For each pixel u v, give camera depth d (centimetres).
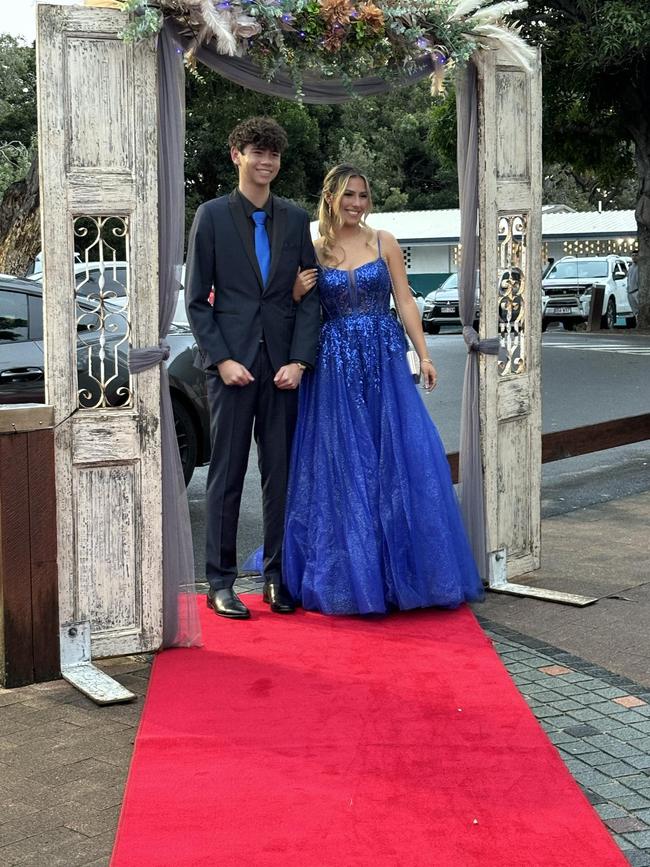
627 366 1502
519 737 345
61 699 391
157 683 396
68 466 416
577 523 666
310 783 312
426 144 4328
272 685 393
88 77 406
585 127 2112
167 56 420
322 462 481
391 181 4428
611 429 785
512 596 516
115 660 432
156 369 429
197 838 279
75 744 348
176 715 365
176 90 424
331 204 485
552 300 2319
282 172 2872
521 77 517
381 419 483
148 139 417
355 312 486
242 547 629
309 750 335
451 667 411
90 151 409
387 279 492
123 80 411
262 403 475
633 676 410
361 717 362
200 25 416
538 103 522
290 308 475
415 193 4512
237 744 340
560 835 281
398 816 291
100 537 425
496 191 507
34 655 406
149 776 317
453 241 3544
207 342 457
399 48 458
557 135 2127
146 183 418
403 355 493
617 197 5053
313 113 3234
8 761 336
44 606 407
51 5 396
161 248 429
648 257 2173
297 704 374
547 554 591
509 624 474
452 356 1605
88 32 403
